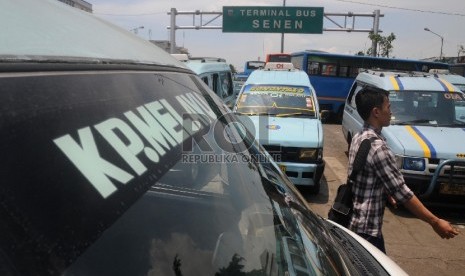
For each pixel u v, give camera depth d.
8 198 0.68
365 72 9.38
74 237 0.75
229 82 11.20
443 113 6.79
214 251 1.16
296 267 1.36
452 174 5.63
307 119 6.92
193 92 1.72
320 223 1.86
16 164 0.72
